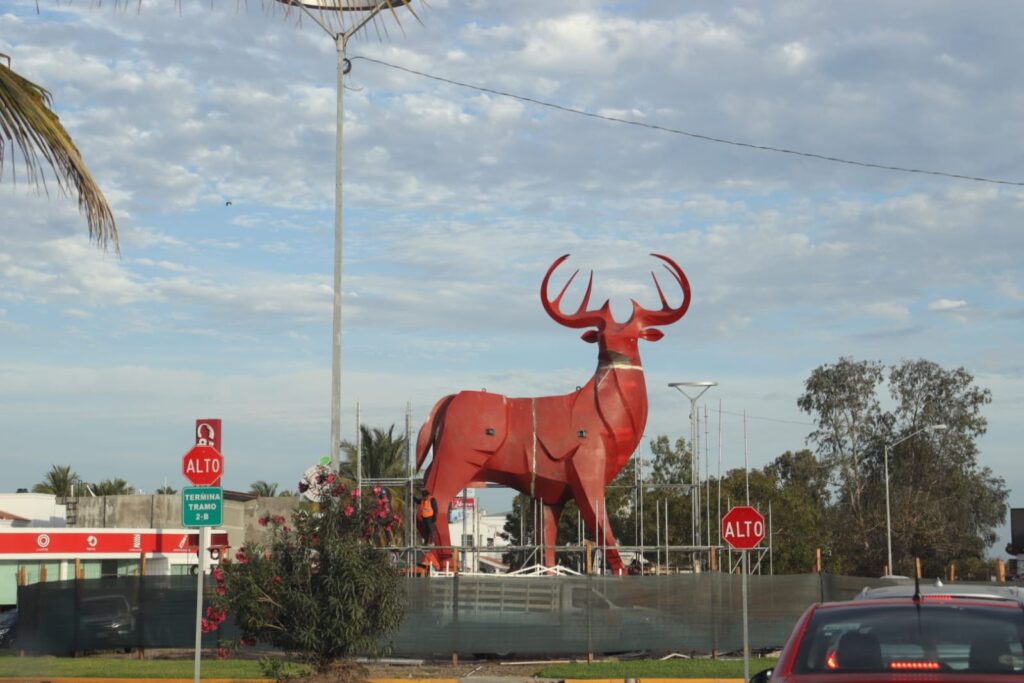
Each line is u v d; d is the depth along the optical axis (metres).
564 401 34.09
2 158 10.48
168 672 25.19
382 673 25.86
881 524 74.00
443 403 35.12
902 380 77.62
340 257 30.81
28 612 30.67
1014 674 7.12
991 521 76.31
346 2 8.23
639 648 28.36
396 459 75.88
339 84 31.62
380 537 22.31
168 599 30.27
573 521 63.97
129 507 65.44
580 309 34.81
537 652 28.05
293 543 21.78
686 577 28.86
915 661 7.45
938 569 74.75
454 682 23.89
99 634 30.11
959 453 75.81
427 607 28.00
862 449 77.94
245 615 21.00
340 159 31.34
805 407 79.62
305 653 21.84
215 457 19.69
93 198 10.70
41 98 10.62
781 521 67.12
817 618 8.20
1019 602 8.30
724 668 25.42
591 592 28.42
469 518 87.31
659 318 34.56
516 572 32.56
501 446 33.78
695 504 37.53
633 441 34.22
